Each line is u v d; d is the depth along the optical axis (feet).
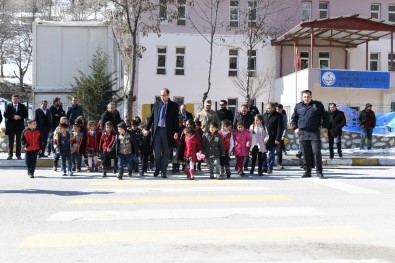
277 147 49.98
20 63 203.00
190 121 40.42
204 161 50.98
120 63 90.89
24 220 23.41
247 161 45.60
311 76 96.99
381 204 27.78
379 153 64.39
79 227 21.95
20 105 52.90
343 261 16.85
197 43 114.32
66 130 42.65
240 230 21.34
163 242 19.30
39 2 214.07
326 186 35.22
